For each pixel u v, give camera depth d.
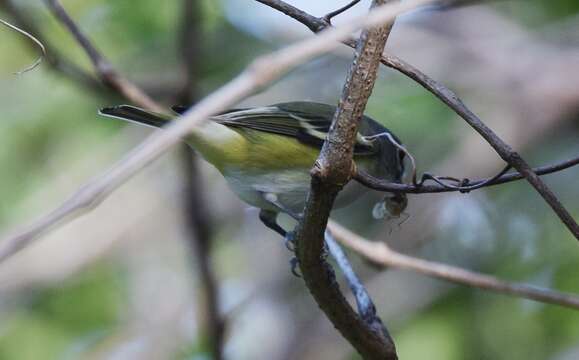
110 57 11.19
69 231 11.51
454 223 11.84
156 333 11.04
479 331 10.72
